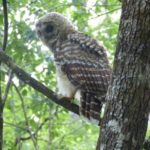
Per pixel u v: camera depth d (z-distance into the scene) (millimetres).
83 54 8094
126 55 5676
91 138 13898
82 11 11797
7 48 10750
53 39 8922
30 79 7230
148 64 5656
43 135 12438
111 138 5637
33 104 11125
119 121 5633
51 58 11094
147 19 5625
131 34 5660
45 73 11188
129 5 5688
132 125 5613
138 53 5645
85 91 7539
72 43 8453
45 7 11273
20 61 10914
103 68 7781
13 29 10797
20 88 11086
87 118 7262
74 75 7828
